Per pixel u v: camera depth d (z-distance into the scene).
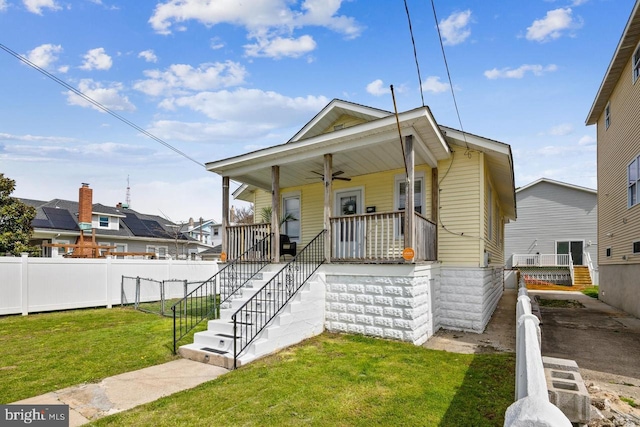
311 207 10.59
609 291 13.05
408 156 6.44
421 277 6.73
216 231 41.06
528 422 1.49
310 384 4.34
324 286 7.24
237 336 5.77
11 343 6.51
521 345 2.93
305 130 9.95
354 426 3.35
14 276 9.64
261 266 8.39
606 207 13.73
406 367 4.96
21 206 15.49
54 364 5.27
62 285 10.46
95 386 4.43
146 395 4.14
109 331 7.47
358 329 6.81
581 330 8.20
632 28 9.75
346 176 9.66
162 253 25.50
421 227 7.04
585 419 2.59
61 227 20.14
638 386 4.54
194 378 4.68
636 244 10.25
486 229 8.65
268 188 11.27
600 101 13.78
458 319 7.88
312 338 6.61
